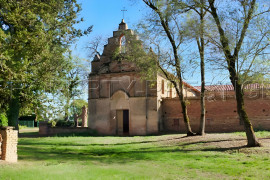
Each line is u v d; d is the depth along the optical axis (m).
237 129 28.88
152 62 21.97
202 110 22.77
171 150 16.98
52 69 14.98
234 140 18.69
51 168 10.20
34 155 14.46
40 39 12.71
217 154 14.42
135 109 32.03
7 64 11.95
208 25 16.64
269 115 27.84
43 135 33.44
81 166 11.15
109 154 16.17
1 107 15.77
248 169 10.33
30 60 13.34
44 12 13.25
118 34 34.47
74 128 34.62
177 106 32.06
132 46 23.22
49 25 14.00
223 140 19.19
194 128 30.81
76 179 8.34
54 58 14.91
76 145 21.41
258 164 11.20
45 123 35.12
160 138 24.50
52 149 18.58
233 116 29.25
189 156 14.14
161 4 19.88
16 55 12.59
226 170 10.29
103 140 25.14
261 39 15.43
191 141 20.12
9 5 12.17
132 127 31.88
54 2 13.57
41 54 13.16
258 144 15.47
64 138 27.94
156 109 31.11
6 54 11.40
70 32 14.83
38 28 12.62
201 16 20.25
